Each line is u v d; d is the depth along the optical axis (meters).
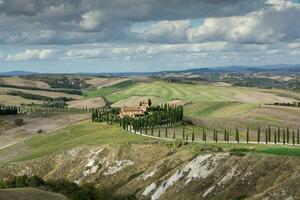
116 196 127.62
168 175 151.00
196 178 140.25
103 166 187.38
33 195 97.94
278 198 109.44
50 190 119.38
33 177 129.88
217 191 128.75
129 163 183.50
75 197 113.19
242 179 127.00
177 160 162.50
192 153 164.38
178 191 139.25
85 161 194.12
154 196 145.50
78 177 186.62
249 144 192.88
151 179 159.12
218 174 136.00
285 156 128.88
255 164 130.12
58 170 197.00
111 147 195.62
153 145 188.88
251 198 113.00
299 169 120.38
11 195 96.00
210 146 173.25
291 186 111.19
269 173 124.81
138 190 156.88
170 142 189.62
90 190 118.25
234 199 121.25
